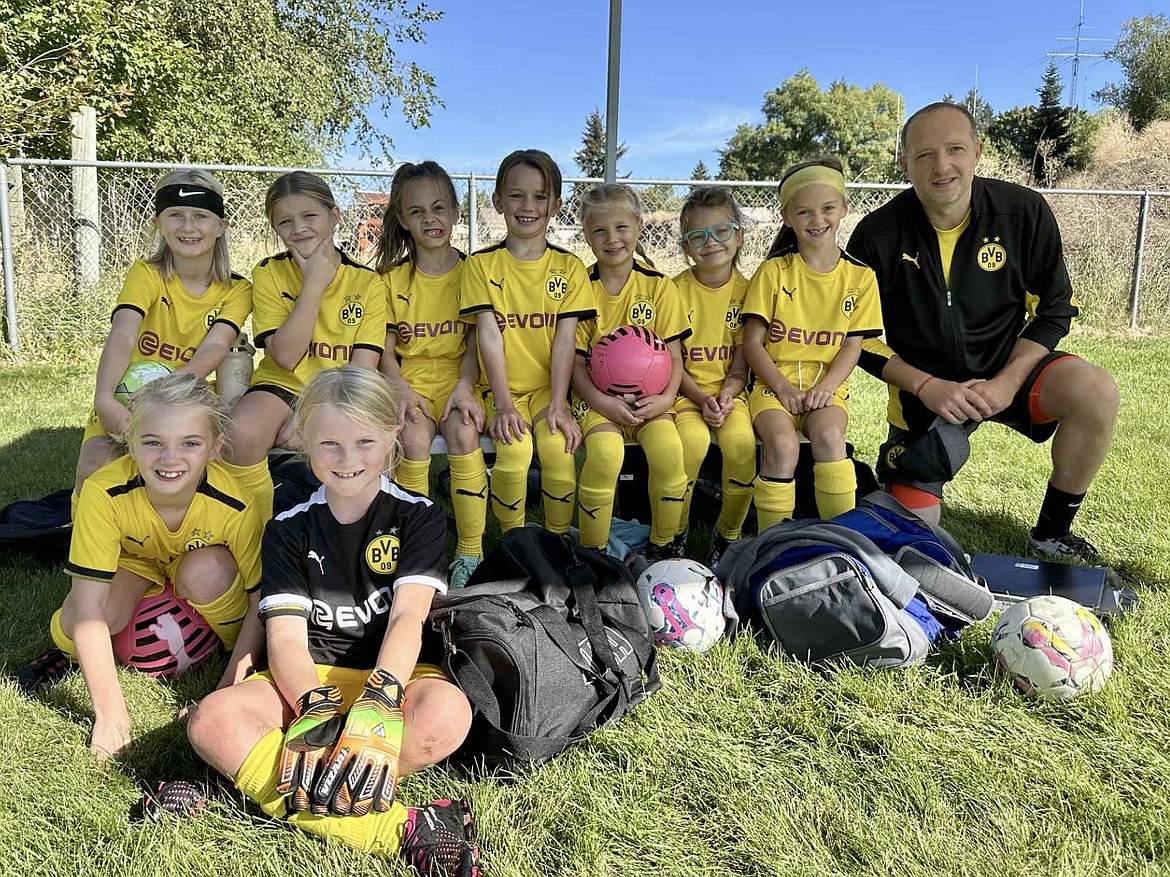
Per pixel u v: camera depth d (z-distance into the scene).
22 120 9.20
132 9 11.18
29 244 8.27
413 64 19.09
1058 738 2.25
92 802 1.99
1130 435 5.21
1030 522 3.87
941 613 2.75
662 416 3.37
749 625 2.75
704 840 1.91
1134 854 1.85
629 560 3.15
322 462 2.17
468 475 3.21
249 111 15.51
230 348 3.30
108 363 3.04
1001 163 21.81
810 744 2.24
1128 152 24.09
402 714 1.95
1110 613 2.81
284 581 2.17
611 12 4.07
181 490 2.36
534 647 2.18
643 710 2.37
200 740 1.91
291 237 3.23
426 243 3.47
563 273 3.46
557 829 1.94
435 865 1.78
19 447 5.01
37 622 2.88
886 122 60.56
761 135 62.31
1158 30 42.03
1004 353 3.58
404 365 3.56
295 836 1.89
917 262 3.50
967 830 1.92
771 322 3.57
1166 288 10.09
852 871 1.81
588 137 76.56
